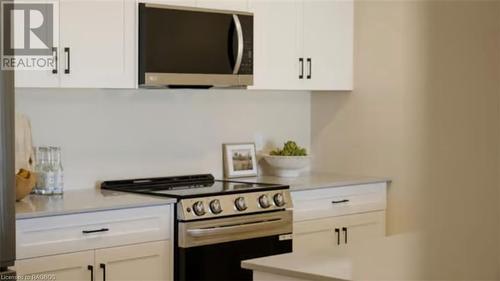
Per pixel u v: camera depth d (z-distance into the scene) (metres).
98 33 3.96
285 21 4.80
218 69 4.36
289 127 5.38
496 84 4.54
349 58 5.21
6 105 2.71
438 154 4.84
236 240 4.16
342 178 5.05
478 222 4.63
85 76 3.92
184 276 3.95
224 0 4.47
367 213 5.00
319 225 4.71
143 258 3.85
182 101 4.77
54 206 3.65
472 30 4.65
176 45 4.19
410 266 2.44
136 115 4.56
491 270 2.41
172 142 4.73
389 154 5.09
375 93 5.14
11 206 2.74
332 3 5.07
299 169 5.10
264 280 2.46
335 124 5.37
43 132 4.17
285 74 4.82
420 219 4.95
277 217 4.36
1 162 2.70
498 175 4.54
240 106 5.08
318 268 2.41
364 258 2.57
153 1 4.16
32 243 3.47
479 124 4.63
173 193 4.06
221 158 4.99
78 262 3.62
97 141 4.40
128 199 3.91
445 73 4.79
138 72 4.12
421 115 4.92
